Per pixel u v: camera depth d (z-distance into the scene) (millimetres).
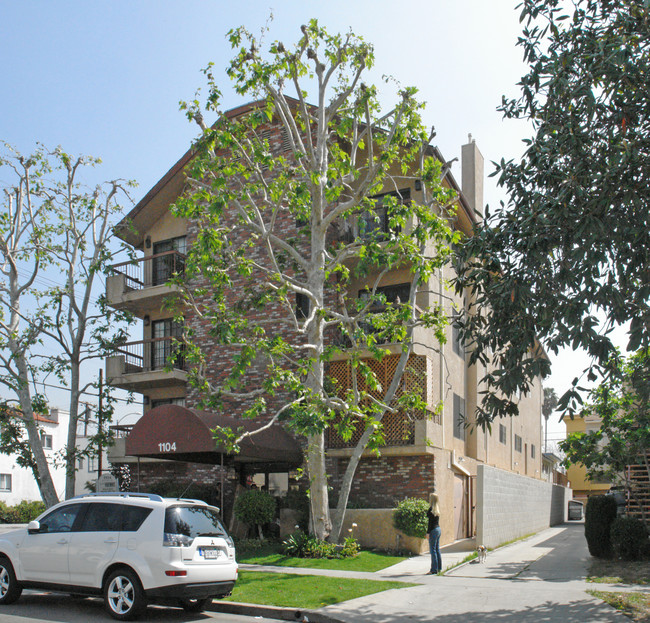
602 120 10547
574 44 10680
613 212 9836
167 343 25266
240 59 16000
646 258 9633
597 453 19344
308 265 17094
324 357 15469
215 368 22938
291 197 16906
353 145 17266
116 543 10141
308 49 16562
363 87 17000
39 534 11039
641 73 9859
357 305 16250
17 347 21141
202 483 22797
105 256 21516
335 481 20234
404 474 19719
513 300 9742
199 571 9898
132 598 9844
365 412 16641
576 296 9266
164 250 26312
